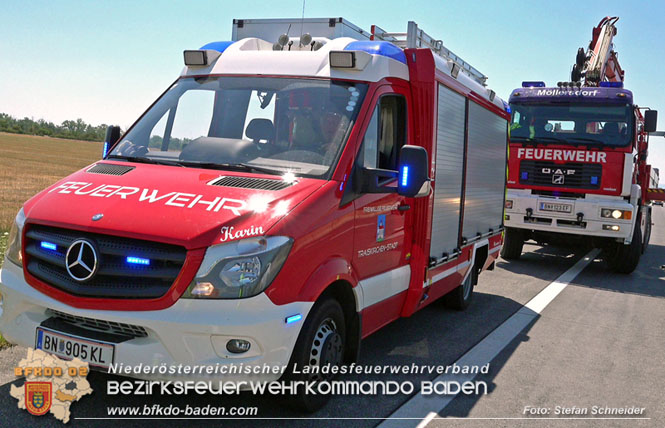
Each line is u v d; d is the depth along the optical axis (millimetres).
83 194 4082
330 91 4836
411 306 5727
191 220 3709
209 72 5352
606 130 11242
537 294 9156
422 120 5613
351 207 4453
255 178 4281
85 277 3668
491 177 8312
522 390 5117
